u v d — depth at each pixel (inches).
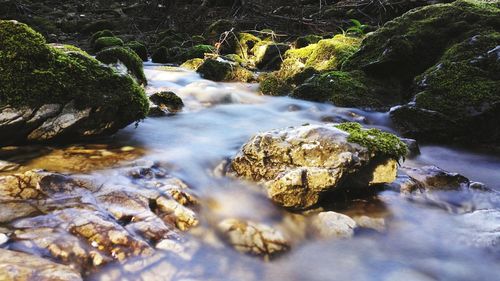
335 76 122.7
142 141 78.6
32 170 55.8
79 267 43.1
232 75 147.5
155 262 46.3
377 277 51.7
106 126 74.4
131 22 247.8
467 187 70.7
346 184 63.2
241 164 66.9
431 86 103.8
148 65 171.0
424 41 122.4
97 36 206.1
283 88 131.3
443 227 61.1
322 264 53.2
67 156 65.8
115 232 46.9
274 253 52.7
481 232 58.5
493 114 95.0
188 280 46.2
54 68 68.1
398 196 66.5
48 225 46.6
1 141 64.7
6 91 62.6
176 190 58.1
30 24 231.3
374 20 235.6
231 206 60.9
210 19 247.9
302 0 270.2
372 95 117.5
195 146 78.9
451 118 96.0
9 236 44.2
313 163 61.3
